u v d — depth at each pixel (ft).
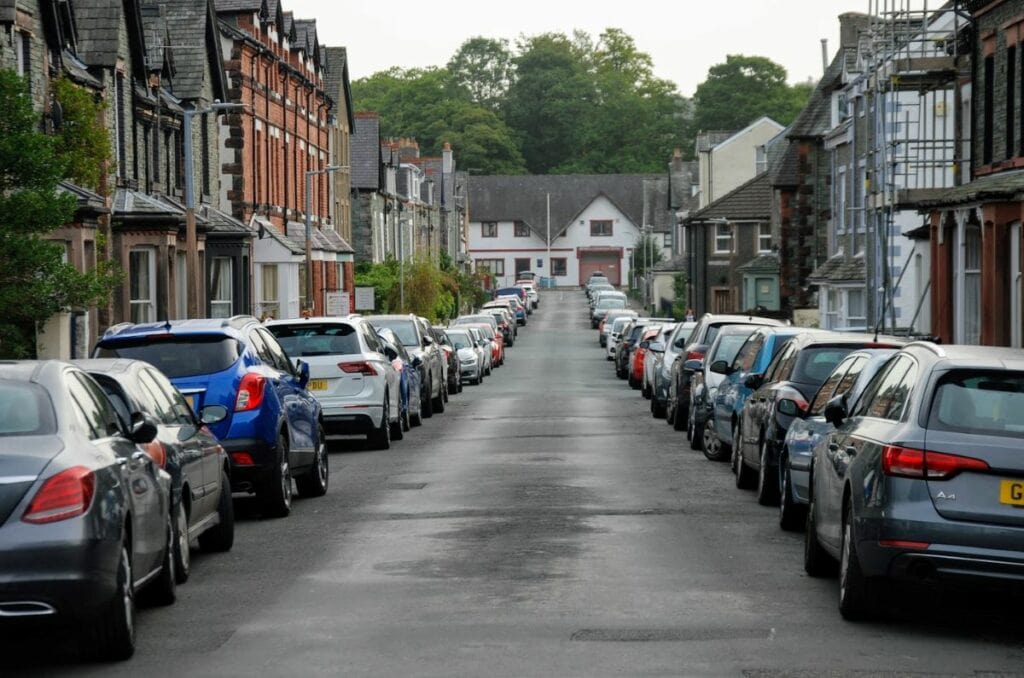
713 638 31.86
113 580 29.58
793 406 49.21
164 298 126.62
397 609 35.40
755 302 273.33
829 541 36.96
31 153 62.75
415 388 101.24
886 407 34.99
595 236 536.83
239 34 181.06
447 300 300.81
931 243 114.52
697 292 289.53
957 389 32.55
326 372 80.33
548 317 395.96
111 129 126.11
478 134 567.59
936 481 31.53
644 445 85.46
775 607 35.47
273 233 186.91
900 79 120.06
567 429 99.71
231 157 179.73
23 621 28.27
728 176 316.40
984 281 96.22
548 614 34.55
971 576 31.22
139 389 39.45
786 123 510.99
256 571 41.81
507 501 57.41
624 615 34.40
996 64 104.58
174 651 31.37
